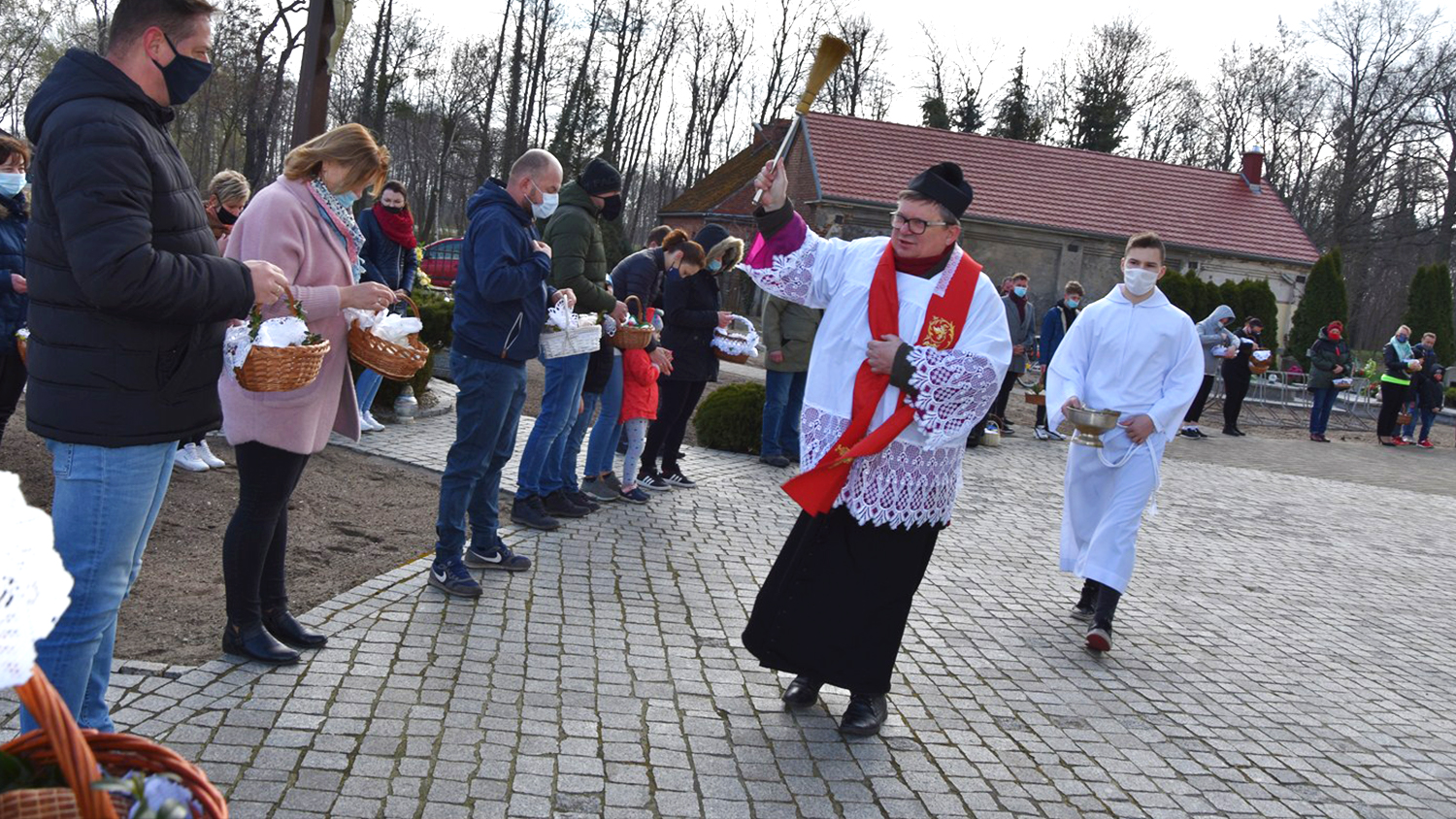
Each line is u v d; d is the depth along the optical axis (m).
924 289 4.12
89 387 2.80
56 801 1.54
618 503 7.68
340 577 5.25
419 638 4.57
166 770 1.73
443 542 5.16
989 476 11.12
